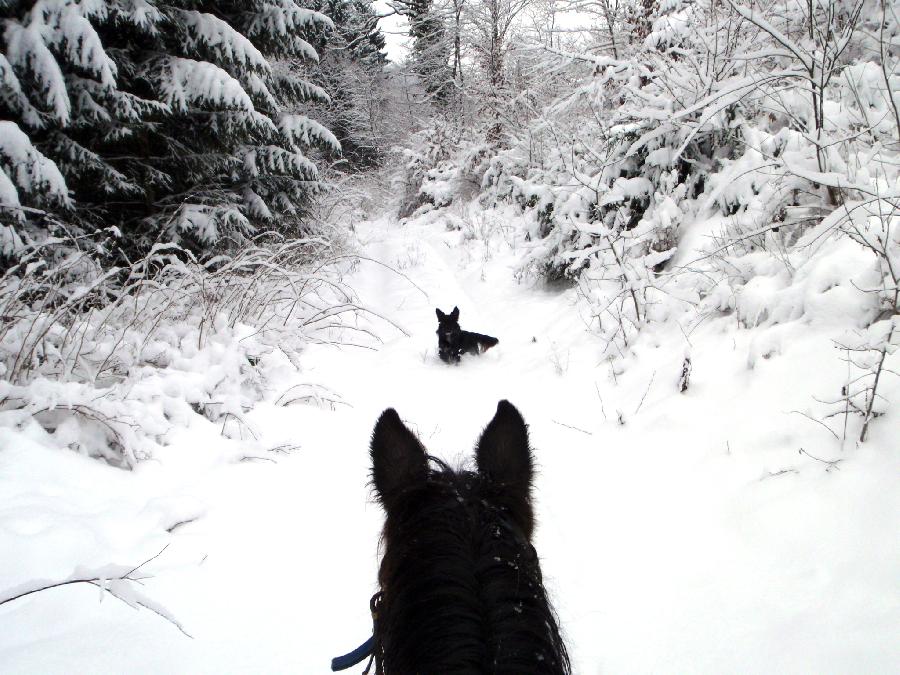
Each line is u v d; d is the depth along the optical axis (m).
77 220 8.02
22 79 6.73
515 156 16.28
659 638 2.47
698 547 2.97
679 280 5.99
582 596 2.80
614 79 9.31
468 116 25.25
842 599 2.41
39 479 3.30
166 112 8.27
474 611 1.10
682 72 7.44
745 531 2.95
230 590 2.83
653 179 7.70
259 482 3.95
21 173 6.16
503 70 21.38
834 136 5.31
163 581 2.80
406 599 1.17
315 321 7.14
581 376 5.80
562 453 4.41
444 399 6.03
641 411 4.53
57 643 2.34
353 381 6.53
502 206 18.03
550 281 9.72
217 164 9.98
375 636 1.37
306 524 3.51
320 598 2.84
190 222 8.90
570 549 3.21
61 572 2.68
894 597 2.33
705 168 7.14
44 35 6.52
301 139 11.13
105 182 7.82
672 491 3.49
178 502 3.40
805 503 2.91
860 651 2.15
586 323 6.58
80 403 3.80
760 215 5.60
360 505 3.79
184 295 5.89
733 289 5.08
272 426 4.87
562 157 8.80
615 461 4.03
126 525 3.14
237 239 9.62
